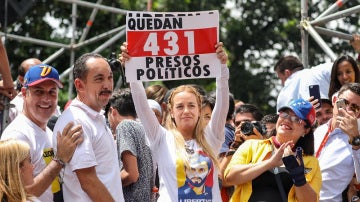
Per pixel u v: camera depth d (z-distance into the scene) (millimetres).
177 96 9820
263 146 10477
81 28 25953
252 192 10250
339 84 12758
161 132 9805
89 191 9156
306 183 10023
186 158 9641
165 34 9938
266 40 28797
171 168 9609
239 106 12445
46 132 9594
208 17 9938
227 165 10773
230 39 28719
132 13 9922
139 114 9812
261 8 28922
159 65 9906
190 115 9766
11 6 13531
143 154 10414
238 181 10242
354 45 14391
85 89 9438
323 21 14625
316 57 27422
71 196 9305
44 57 25984
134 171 10227
